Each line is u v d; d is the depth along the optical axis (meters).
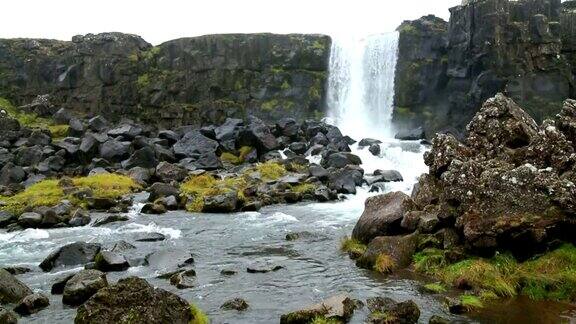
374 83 53.59
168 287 14.77
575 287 12.48
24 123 57.28
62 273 16.64
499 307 12.12
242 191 30.69
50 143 46.53
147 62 61.50
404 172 36.50
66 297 13.39
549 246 13.93
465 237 14.72
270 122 55.44
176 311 11.34
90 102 62.59
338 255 17.69
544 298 12.52
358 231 18.39
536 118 43.19
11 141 47.97
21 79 66.38
